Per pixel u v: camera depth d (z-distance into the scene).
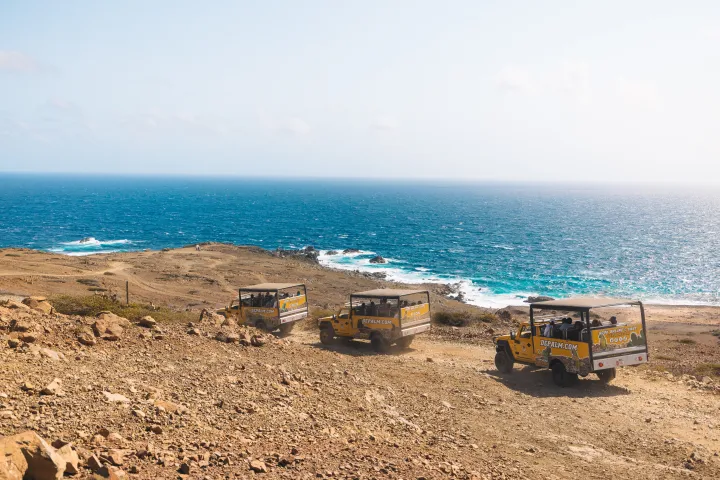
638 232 138.62
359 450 9.43
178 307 41.53
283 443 9.13
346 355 20.38
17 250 63.31
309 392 12.93
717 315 47.84
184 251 74.25
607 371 18.52
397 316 22.72
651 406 16.12
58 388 9.26
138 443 7.77
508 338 19.66
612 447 12.56
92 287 45.22
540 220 173.75
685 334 35.38
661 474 10.77
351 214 191.62
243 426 9.62
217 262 65.56
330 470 8.10
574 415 14.88
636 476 10.61
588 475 10.48
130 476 6.57
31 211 183.12
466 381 17.58
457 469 9.24
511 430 13.16
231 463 7.73
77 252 93.75
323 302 45.72
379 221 164.00
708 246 110.81
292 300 26.70
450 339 26.58
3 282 41.41
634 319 38.97
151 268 58.50
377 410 12.81
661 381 19.23
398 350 23.81
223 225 147.00
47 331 12.98
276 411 10.87
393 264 84.75
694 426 14.33
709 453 12.29
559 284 70.69
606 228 148.75
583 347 17.39
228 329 17.30
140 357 12.92
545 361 18.47
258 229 138.12
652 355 26.19
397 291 23.80
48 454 5.61
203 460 7.62
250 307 26.03
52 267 52.88
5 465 5.20
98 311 20.91
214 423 9.48
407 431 11.61
